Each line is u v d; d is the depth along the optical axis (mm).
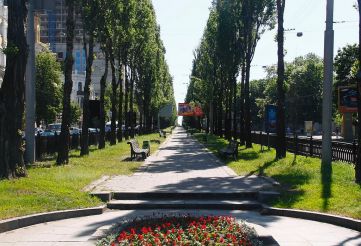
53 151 26422
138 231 8305
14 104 14539
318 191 12602
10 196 11562
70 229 9688
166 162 23797
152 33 51906
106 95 91000
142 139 51500
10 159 14305
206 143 43781
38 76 57094
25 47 14938
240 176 17172
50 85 57656
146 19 43500
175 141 51719
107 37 29625
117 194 12969
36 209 10680
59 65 60875
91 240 8133
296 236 9086
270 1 32938
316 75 93438
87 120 26203
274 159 22516
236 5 38250
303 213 10789
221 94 57312
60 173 16328
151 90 67562
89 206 11602
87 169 18609
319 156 22688
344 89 30109
